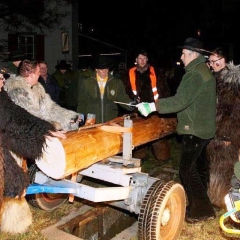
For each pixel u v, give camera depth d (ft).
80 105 16.61
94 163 11.93
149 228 10.60
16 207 11.70
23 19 33.63
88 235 14.37
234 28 55.26
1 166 9.20
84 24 90.48
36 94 12.26
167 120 15.87
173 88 44.47
